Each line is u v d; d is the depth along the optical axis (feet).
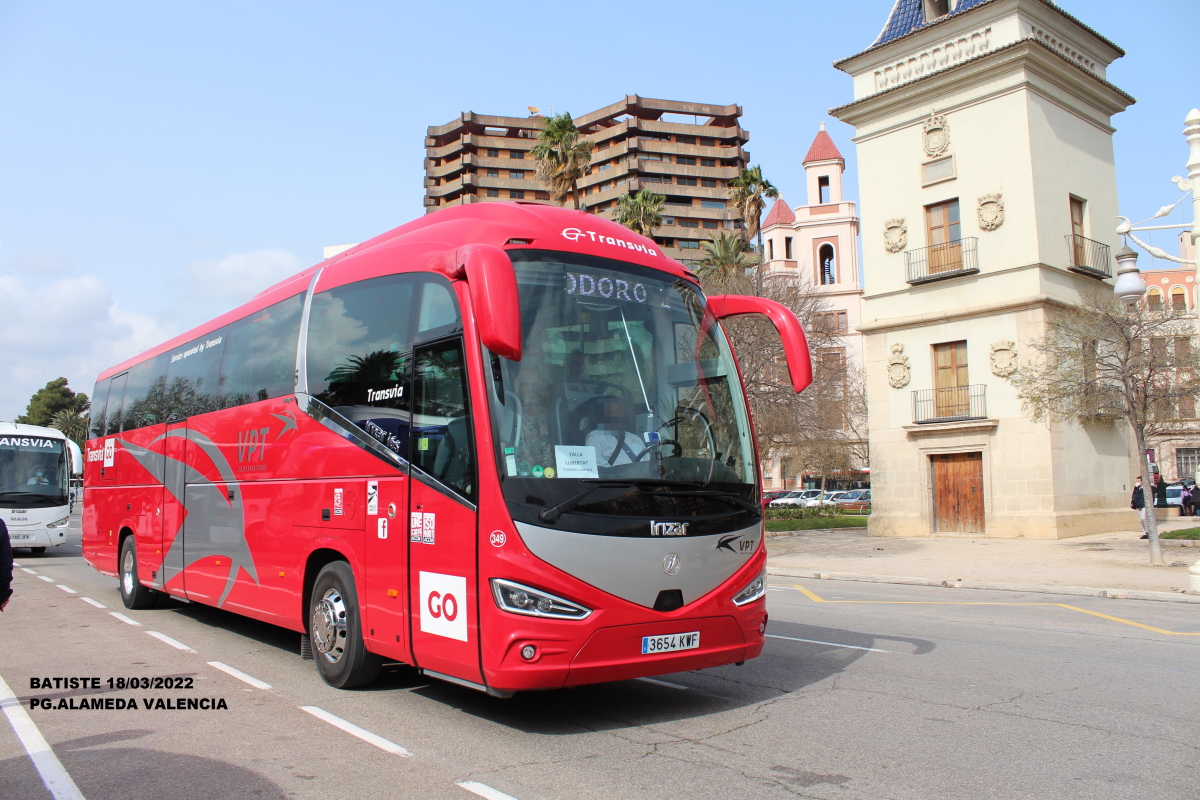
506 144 332.19
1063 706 22.27
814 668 27.25
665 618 19.57
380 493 22.48
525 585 18.29
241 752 18.43
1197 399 59.41
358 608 23.43
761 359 91.25
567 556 18.56
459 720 21.02
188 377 36.96
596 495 19.21
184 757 18.08
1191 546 71.46
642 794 15.69
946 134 89.35
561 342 20.25
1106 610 41.55
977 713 21.57
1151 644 31.78
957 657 29.12
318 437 25.77
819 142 233.35
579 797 15.55
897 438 92.32
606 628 18.78
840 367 105.50
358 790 15.99
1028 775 16.70
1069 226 87.40
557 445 19.30
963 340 87.97
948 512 88.79
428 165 338.34
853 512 169.89
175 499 36.70
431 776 16.76
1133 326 60.29
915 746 18.70
